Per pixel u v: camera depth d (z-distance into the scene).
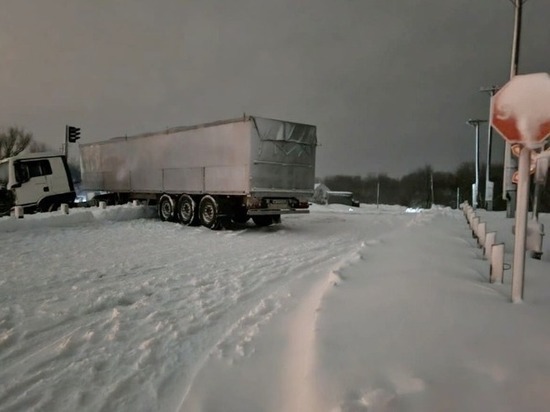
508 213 15.55
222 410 2.86
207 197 14.77
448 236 8.45
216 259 8.96
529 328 3.20
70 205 17.98
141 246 10.84
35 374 3.57
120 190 19.28
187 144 15.46
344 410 2.24
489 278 4.98
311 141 14.59
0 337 4.38
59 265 8.14
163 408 3.03
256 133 13.24
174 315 5.04
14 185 16.42
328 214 23.62
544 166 5.42
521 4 15.21
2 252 9.59
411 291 4.09
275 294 5.65
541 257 7.26
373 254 6.26
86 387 3.33
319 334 3.21
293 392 2.85
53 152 17.62
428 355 2.78
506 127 3.92
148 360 3.79
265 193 13.55
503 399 2.29
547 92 3.78
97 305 5.49
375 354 2.83
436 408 2.22
